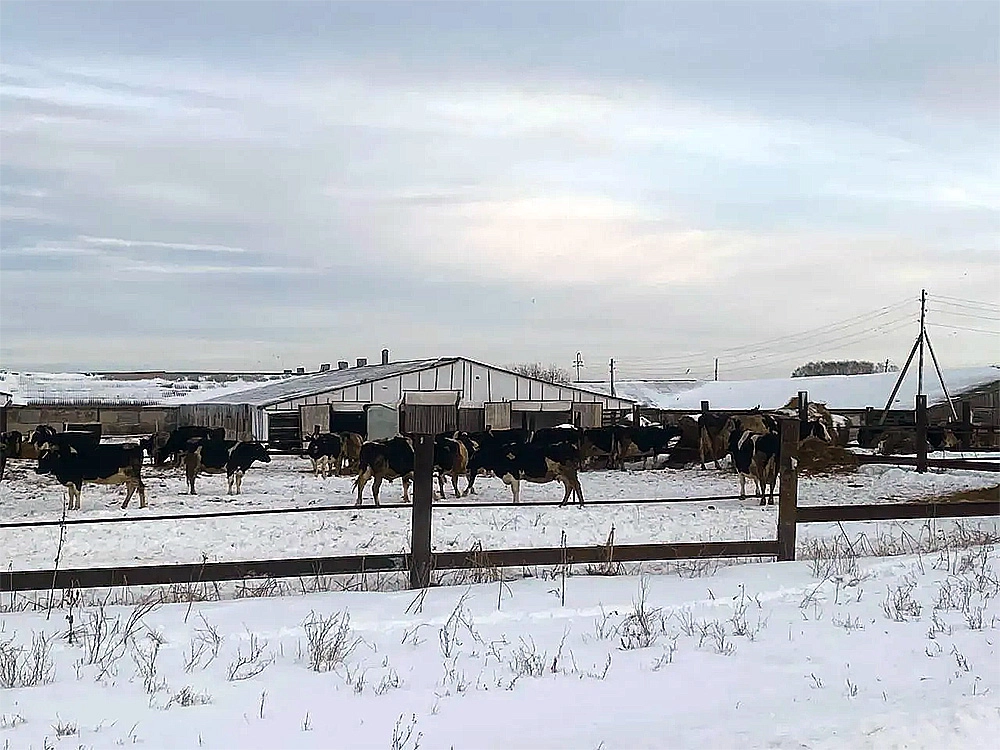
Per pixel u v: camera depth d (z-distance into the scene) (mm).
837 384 61625
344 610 9008
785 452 11875
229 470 24359
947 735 5375
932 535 14391
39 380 60031
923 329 55156
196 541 15836
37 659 7070
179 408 50781
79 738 5547
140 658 7348
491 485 25766
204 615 8828
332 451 28562
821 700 6285
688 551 11406
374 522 17984
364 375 48062
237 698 6398
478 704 6285
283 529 17094
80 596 9539
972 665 7074
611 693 6543
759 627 8398
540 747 5383
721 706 6203
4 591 9266
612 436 31000
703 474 29125
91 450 21281
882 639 7918
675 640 8000
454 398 46469
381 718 5984
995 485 24188
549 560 10859
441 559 10461
